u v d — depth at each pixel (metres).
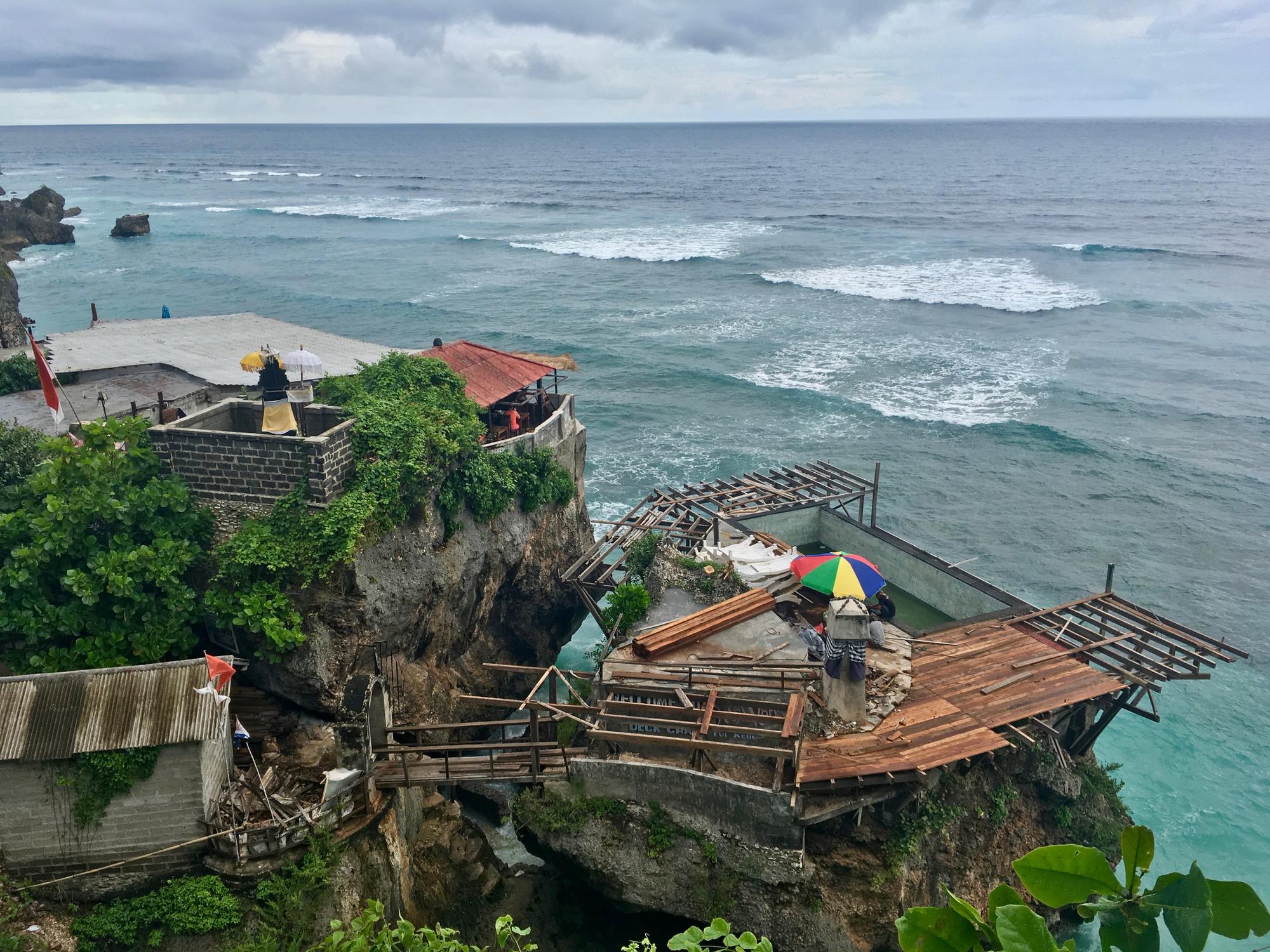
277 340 38.19
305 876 17.33
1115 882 5.24
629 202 164.62
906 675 22.58
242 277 94.75
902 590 29.66
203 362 34.06
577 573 28.50
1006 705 21.44
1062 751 22.20
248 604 20.38
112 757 16.64
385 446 22.53
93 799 16.78
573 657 33.97
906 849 19.19
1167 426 54.50
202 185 197.88
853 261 102.00
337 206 161.38
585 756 20.70
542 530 30.47
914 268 97.00
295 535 21.16
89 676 17.39
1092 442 52.47
